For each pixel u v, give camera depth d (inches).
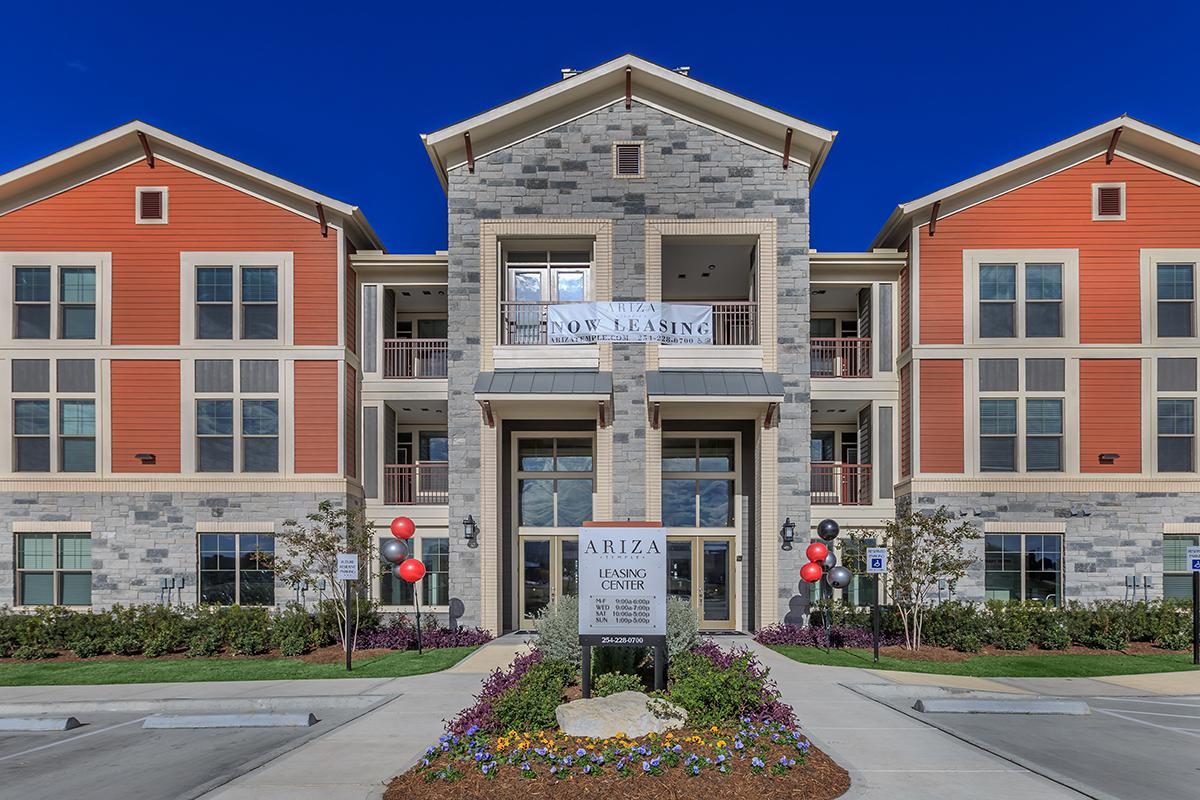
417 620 661.3
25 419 748.6
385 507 782.5
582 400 692.1
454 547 722.2
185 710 467.5
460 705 451.2
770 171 743.7
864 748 353.4
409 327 899.4
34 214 756.6
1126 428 740.0
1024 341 746.2
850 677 524.4
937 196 743.7
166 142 746.8
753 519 780.6
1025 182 756.0
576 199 740.7
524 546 788.0
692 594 784.9
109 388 747.4
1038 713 442.3
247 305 757.3
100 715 463.5
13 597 735.7
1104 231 751.1
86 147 741.9
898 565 656.4
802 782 286.4
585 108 746.8
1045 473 738.2
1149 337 743.1
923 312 754.8
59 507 740.0
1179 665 596.7
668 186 741.9
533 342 754.2
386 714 429.1
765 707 350.6
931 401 748.0
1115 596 727.1
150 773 339.9
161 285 754.2
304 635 661.3
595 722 320.5
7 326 749.9
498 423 740.0
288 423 747.4
